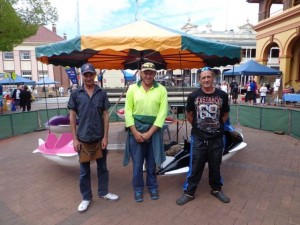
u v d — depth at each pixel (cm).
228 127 435
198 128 332
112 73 1509
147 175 359
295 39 1620
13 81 2186
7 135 777
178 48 375
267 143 664
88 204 333
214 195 359
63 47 411
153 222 300
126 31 414
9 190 391
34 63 3816
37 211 329
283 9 1767
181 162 395
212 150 333
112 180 421
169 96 1037
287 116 762
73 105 317
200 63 743
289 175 441
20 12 1330
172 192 377
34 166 499
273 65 3662
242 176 436
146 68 322
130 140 345
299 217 309
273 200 351
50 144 464
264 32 1886
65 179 431
